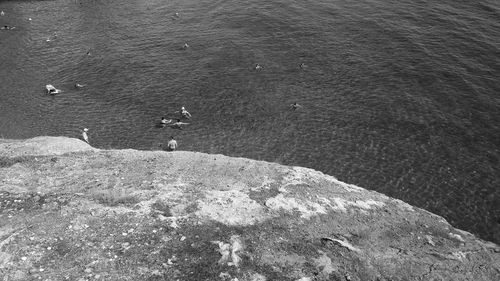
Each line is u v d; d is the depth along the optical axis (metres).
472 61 51.22
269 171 30.11
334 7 66.56
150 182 26.89
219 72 51.56
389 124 42.03
